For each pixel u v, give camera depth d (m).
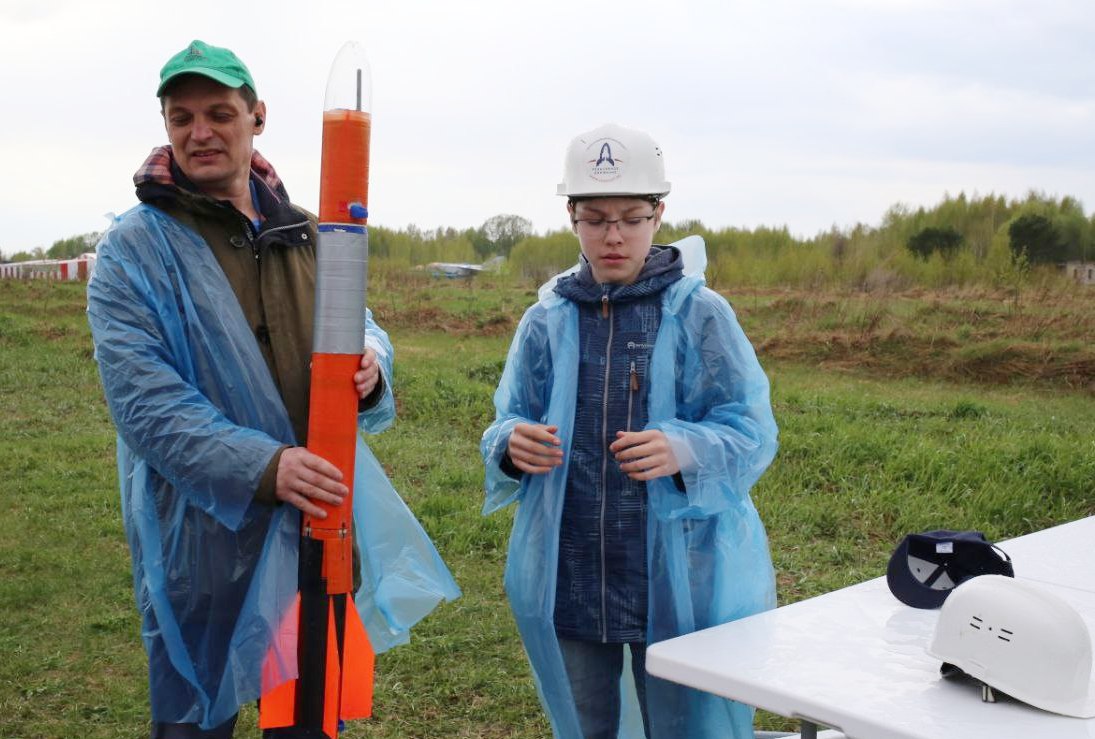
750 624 2.29
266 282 2.64
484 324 16.27
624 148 2.55
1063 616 1.88
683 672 2.08
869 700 1.88
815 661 2.07
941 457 7.21
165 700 2.58
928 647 2.05
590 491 2.65
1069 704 1.83
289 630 2.51
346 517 2.49
